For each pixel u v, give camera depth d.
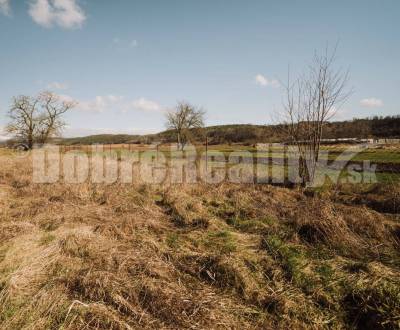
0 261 4.48
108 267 4.30
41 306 3.45
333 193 8.94
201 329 3.10
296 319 3.35
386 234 5.51
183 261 4.62
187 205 7.57
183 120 60.28
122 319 3.25
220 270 4.21
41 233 5.59
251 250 4.86
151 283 3.83
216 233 5.70
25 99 44.03
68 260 4.54
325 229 5.36
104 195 8.61
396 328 3.02
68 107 46.72
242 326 3.22
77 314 3.28
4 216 6.68
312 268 4.27
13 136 44.72
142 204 7.93
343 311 3.45
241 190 9.35
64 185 9.57
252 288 3.85
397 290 3.50
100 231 5.75
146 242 5.25
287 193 9.17
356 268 4.17
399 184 8.40
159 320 3.24
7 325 3.21
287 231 5.66
